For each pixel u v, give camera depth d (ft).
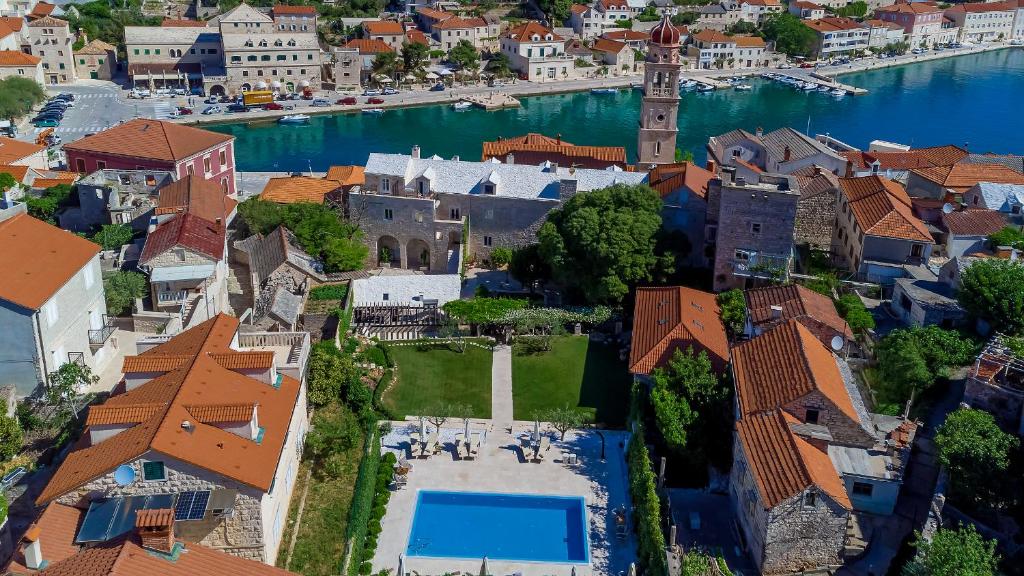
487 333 318.65
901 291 296.92
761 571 193.16
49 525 165.58
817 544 191.52
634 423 245.65
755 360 237.25
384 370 289.74
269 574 153.79
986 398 226.79
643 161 455.22
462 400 276.21
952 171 411.54
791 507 187.93
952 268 297.12
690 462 229.25
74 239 264.31
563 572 201.98
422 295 339.16
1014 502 195.72
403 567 199.00
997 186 367.25
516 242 391.24
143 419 183.83
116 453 175.63
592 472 240.12
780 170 467.52
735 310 301.84
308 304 329.72
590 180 388.16
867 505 208.54
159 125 440.04
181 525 175.94
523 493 229.66
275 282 338.95
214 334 221.46
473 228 393.50
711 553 201.67
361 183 437.17
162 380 200.34
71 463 179.52
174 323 267.80
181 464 173.17
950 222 343.26
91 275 263.08
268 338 246.47
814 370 219.41
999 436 202.18
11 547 184.65
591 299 334.03
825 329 252.42
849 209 357.61
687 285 340.80
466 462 242.37
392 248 399.44
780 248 326.65
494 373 293.43
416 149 404.98
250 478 176.45
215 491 174.91
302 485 219.61
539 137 492.95
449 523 218.18
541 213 384.27
